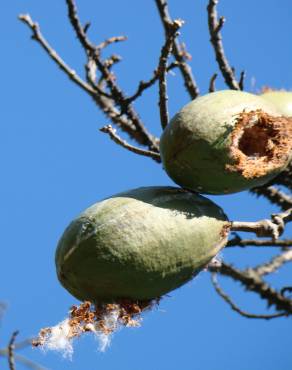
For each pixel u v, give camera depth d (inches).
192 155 187.0
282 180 233.1
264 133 193.6
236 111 187.9
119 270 176.9
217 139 185.3
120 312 180.4
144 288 178.9
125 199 183.0
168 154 191.6
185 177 190.1
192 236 180.9
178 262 179.3
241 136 193.9
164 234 177.9
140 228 177.8
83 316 179.9
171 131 191.3
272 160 191.5
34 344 180.9
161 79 217.6
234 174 187.0
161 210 180.9
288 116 211.5
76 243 179.8
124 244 176.7
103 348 182.5
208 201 189.3
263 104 193.2
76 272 179.9
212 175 187.3
